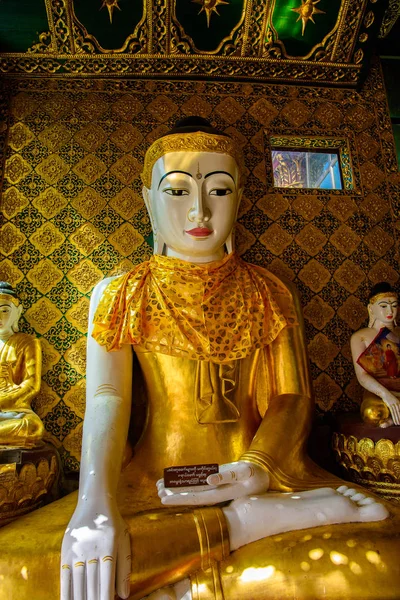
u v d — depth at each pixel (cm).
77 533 116
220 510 136
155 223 200
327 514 133
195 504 139
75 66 262
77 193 245
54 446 199
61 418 213
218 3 244
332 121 271
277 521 132
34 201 242
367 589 115
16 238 235
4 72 261
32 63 260
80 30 250
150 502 146
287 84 275
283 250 244
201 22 251
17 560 116
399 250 252
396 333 214
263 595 119
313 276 242
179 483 143
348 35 261
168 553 122
